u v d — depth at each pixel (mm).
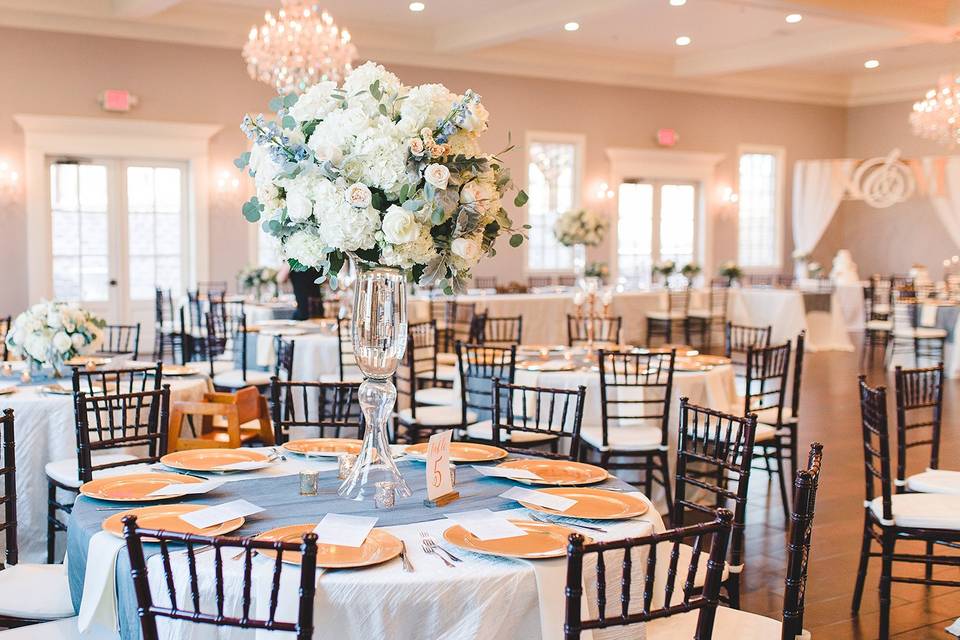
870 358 11195
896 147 15375
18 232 10297
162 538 1716
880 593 3305
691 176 14492
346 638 1822
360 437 3389
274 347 6480
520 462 2775
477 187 2270
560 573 1918
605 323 7766
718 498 4207
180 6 10523
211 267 11289
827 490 5316
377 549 1962
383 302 2357
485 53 12383
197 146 11047
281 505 2316
